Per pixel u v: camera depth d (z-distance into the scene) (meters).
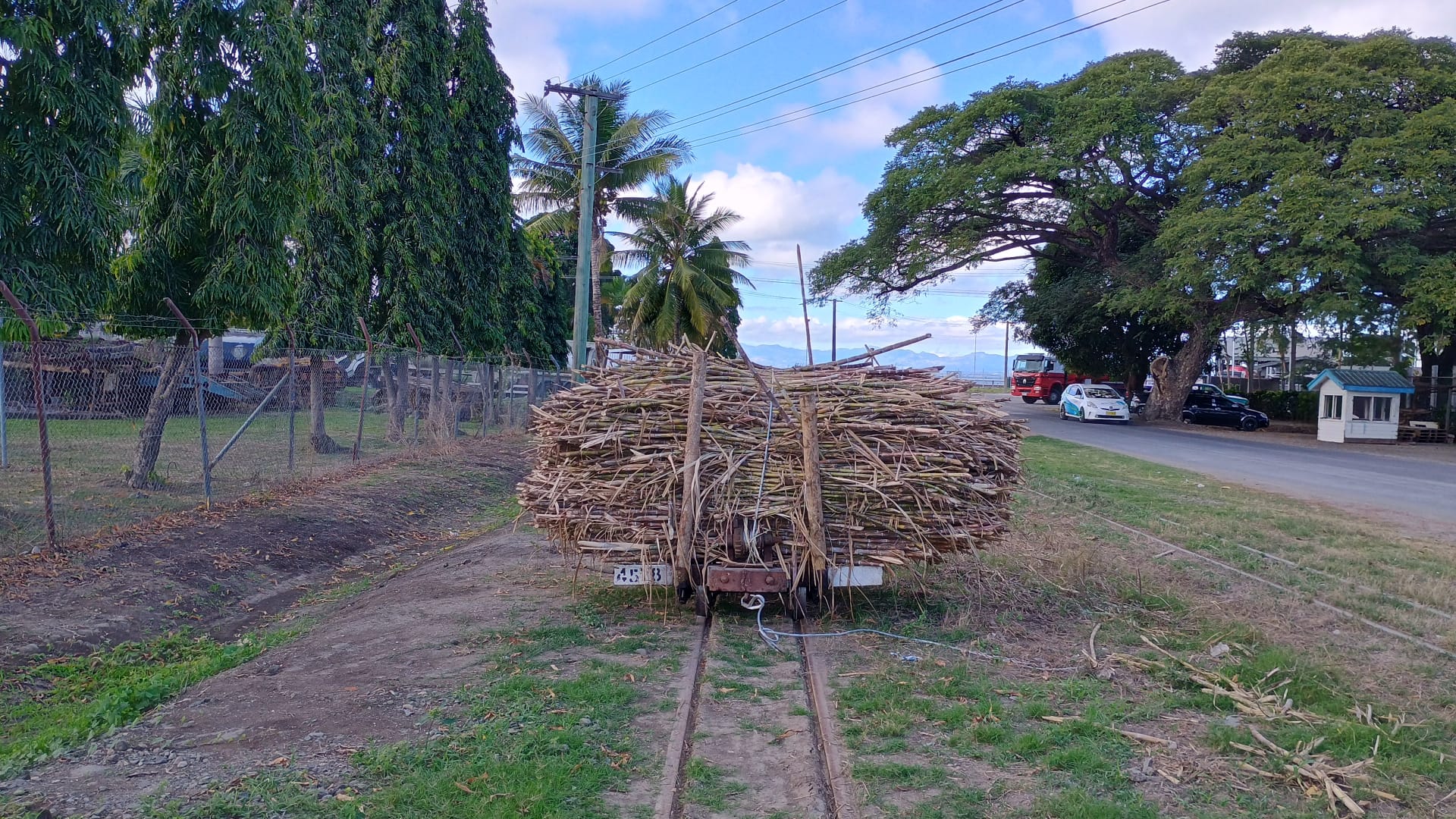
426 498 14.17
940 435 7.05
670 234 35.09
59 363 14.52
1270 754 4.74
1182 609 7.71
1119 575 8.80
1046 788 4.34
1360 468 21.48
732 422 7.09
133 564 8.49
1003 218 36.59
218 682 5.91
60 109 9.41
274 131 12.72
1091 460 21.36
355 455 15.89
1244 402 39.31
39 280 9.60
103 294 10.58
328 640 6.88
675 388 7.26
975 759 4.68
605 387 7.45
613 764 4.52
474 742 4.69
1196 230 29.75
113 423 15.70
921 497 6.92
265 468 14.31
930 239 36.56
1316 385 31.61
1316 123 29.59
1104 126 32.06
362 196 18.78
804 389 7.34
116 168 10.33
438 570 9.43
